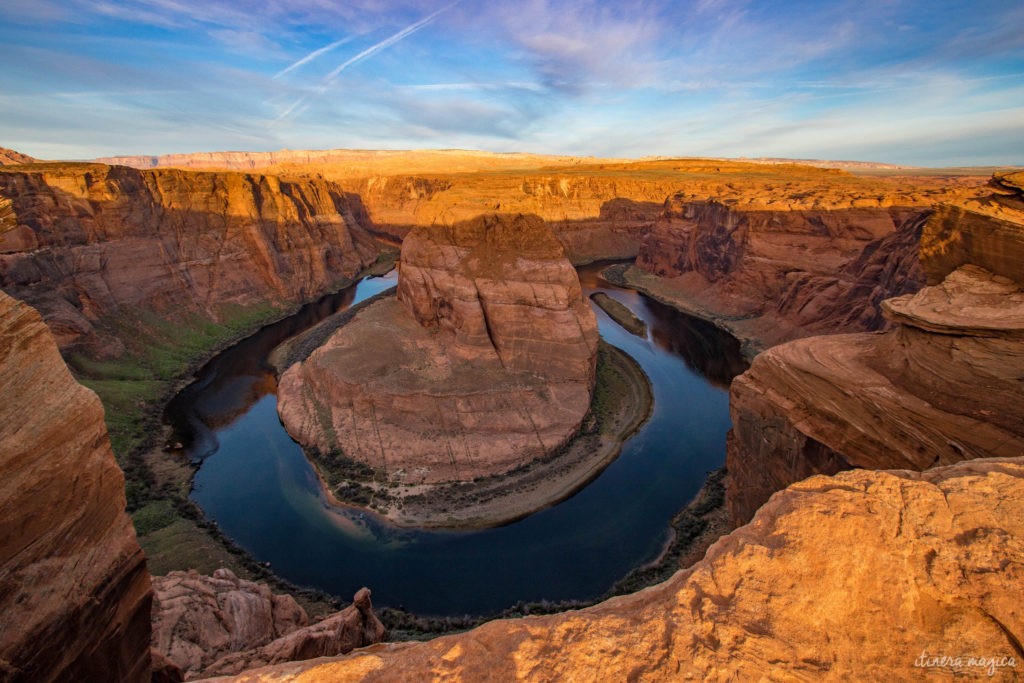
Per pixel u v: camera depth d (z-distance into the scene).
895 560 7.89
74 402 7.89
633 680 6.77
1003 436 16.31
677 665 6.89
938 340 18.92
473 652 7.36
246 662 13.98
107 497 8.48
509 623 7.89
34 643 6.93
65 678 7.57
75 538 7.80
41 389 7.42
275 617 19.52
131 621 9.12
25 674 6.77
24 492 6.90
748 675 6.70
